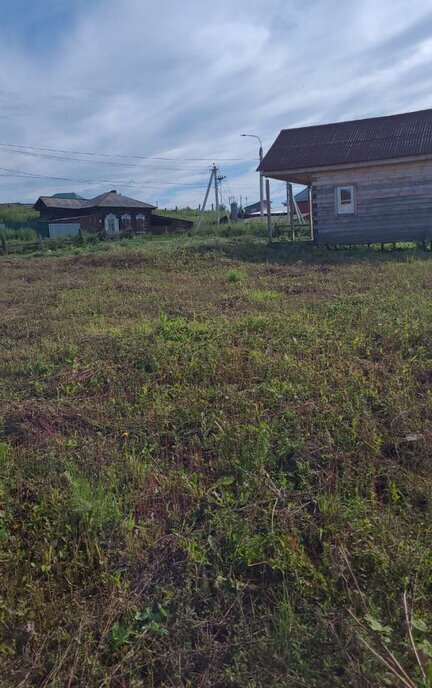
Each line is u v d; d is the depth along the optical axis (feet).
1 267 54.90
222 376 16.10
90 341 21.12
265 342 18.97
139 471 11.72
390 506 10.32
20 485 11.46
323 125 60.13
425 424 12.80
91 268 48.98
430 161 50.88
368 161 51.80
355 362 16.62
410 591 8.34
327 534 9.57
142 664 7.66
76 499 10.36
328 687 6.99
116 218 127.54
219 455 12.10
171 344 19.24
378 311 22.34
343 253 50.14
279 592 8.53
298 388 14.61
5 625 8.23
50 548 9.57
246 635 7.87
